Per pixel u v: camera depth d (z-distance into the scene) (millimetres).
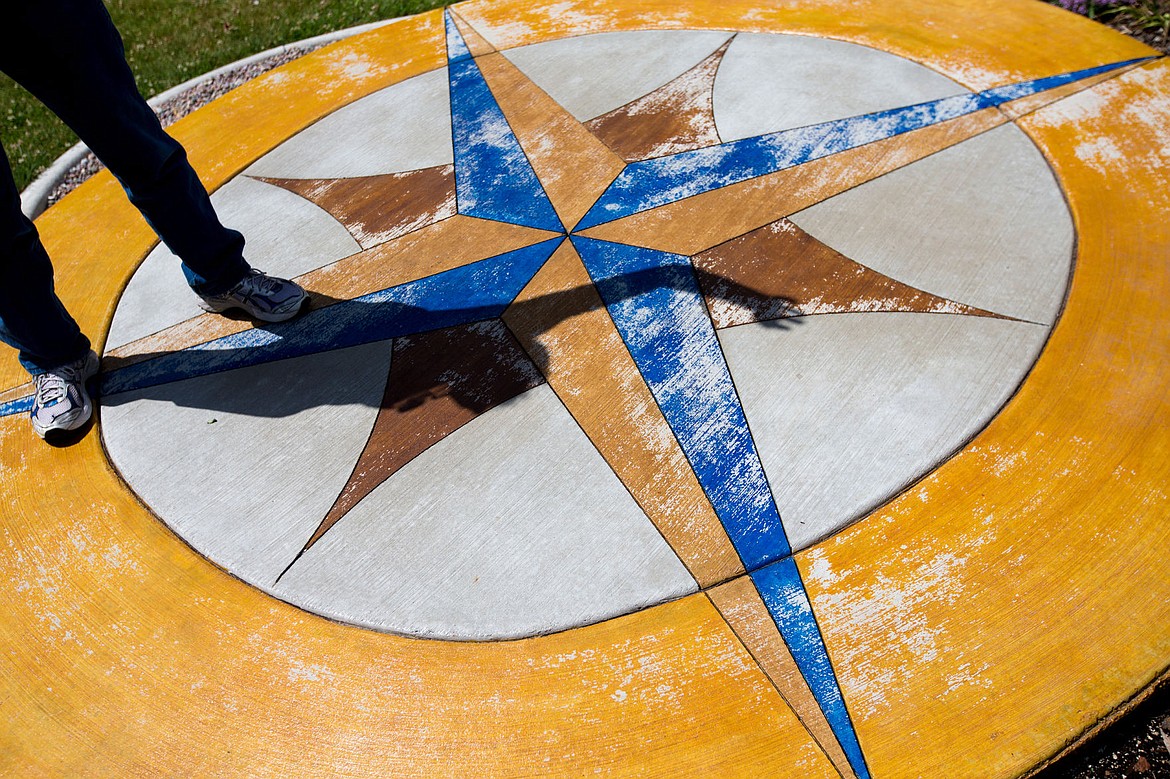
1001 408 2520
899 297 2857
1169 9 4062
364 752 2021
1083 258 2910
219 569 2430
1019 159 3326
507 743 2006
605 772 1940
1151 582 2115
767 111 3732
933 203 3184
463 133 3877
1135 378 2539
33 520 2629
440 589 2303
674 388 2688
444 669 2148
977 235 3041
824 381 2645
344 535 2457
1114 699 1938
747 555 2277
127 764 2062
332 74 4434
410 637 2219
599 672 2102
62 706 2191
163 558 2475
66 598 2420
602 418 2637
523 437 2617
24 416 2947
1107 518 2244
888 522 2305
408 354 2922
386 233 3428
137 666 2244
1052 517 2262
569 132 3789
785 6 4398
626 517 2391
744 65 4020
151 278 3432
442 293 3117
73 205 3861
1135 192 3121
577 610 2219
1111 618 2064
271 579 2385
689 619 2174
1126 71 3682
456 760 1990
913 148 3438
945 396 2564
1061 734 1898
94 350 3156
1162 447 2371
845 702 1992
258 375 2947
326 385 2871
